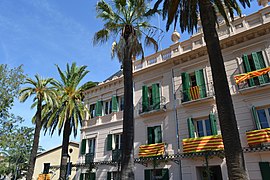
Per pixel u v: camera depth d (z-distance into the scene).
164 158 15.06
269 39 13.88
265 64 13.55
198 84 15.79
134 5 14.95
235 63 14.88
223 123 8.02
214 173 13.87
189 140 14.28
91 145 21.66
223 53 15.66
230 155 7.43
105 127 20.98
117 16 14.72
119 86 21.88
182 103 15.77
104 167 19.23
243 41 14.95
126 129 11.77
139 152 16.61
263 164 11.70
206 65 16.11
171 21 11.60
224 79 8.70
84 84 23.02
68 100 21.25
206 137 13.73
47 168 24.00
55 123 21.91
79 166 20.81
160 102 17.55
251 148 12.16
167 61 18.25
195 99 15.40
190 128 14.87
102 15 14.84
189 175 14.12
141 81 19.86
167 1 12.21
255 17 14.94
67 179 18.52
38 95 22.77
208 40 9.54
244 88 13.54
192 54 16.91
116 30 14.60
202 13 10.09
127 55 13.41
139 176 16.45
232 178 7.13
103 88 23.33
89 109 23.70
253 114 12.84
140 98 19.25
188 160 14.48
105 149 19.98
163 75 18.42
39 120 22.45
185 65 17.28
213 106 14.70
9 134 22.08
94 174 19.62
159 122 17.05
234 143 7.55
